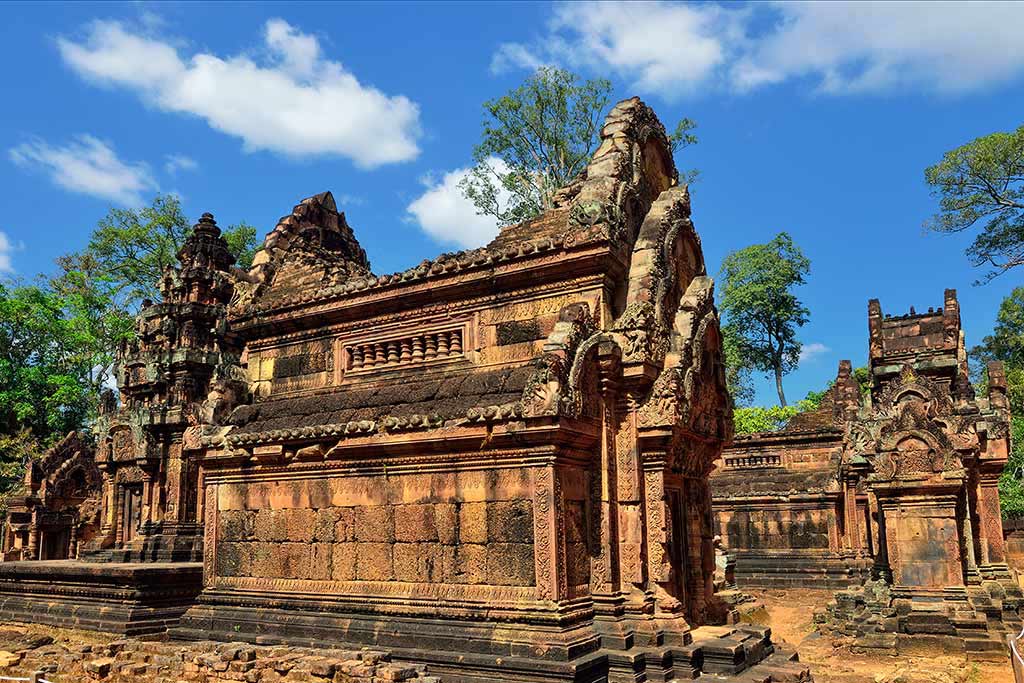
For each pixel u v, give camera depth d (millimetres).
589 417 11008
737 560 29875
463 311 13008
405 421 11422
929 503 16359
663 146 14867
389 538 11656
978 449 19000
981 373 53281
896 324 23875
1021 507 36000
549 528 10227
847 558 28109
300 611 12305
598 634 10539
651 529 11406
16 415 36938
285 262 17062
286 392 15000
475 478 10992
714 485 31609
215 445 13828
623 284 12320
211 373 19375
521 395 11180
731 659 10664
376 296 13805
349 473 12266
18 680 10625
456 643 10453
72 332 37375
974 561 18125
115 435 19781
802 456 30828
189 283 20047
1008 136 32281
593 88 28531
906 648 15555
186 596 16125
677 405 11523
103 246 37125
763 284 50719
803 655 15898
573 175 28422
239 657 10594
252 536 13273
